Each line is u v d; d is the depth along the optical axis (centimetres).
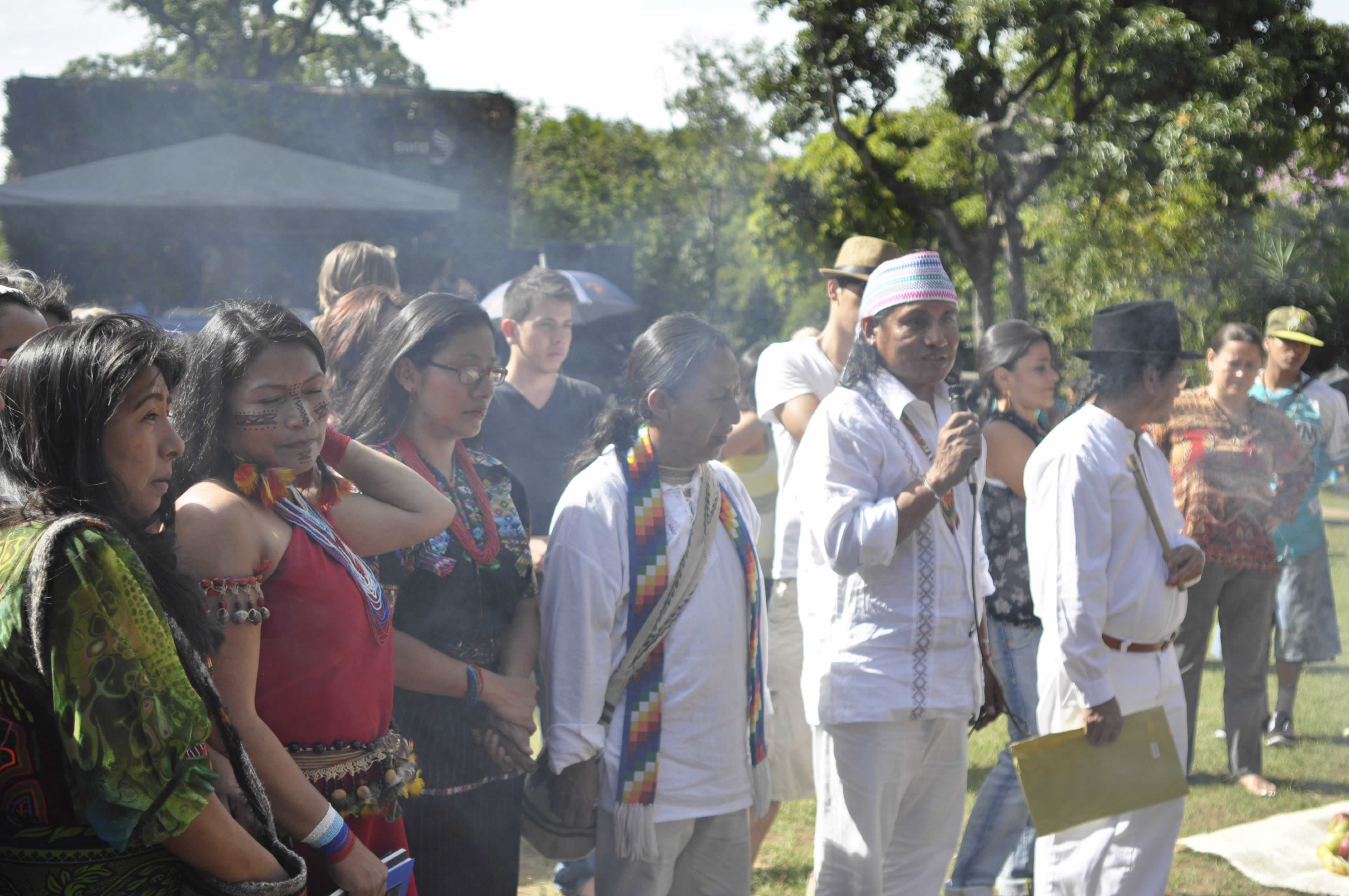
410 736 240
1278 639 511
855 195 2391
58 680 143
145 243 1333
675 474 267
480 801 249
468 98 1753
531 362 363
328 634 192
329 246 1292
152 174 1094
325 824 183
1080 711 300
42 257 1322
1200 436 453
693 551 261
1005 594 362
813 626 296
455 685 238
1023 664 362
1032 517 309
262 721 182
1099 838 310
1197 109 1525
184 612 162
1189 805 444
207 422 189
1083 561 296
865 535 272
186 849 156
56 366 150
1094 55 1623
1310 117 1602
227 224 1123
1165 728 299
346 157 1741
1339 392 540
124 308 1280
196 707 155
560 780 252
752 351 518
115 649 146
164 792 150
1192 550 307
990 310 2027
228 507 182
